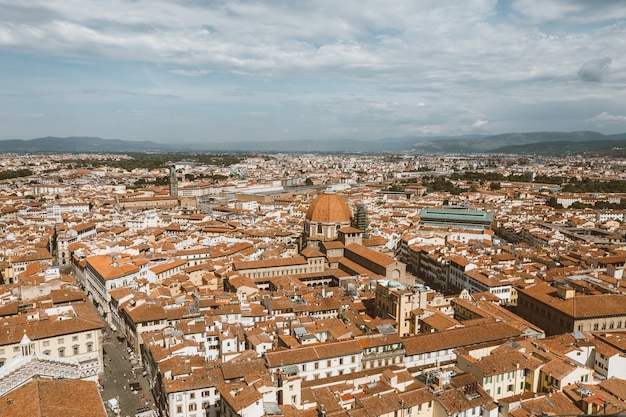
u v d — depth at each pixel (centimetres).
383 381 12288
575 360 13562
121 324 19925
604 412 10219
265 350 15400
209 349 16525
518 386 12744
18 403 7438
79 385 8475
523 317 19950
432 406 11275
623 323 17550
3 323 15788
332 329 15912
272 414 10538
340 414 10619
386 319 17825
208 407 13238
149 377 15912
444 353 15200
